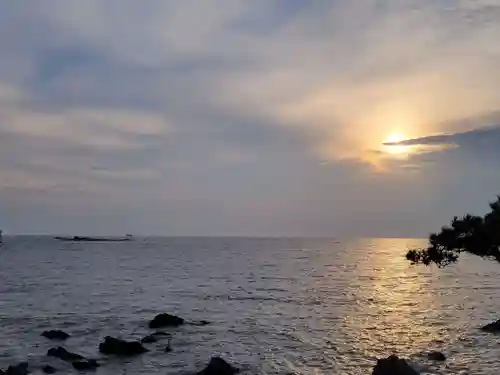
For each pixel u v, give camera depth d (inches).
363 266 5634.8
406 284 3695.9
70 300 2731.3
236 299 2851.9
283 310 2444.6
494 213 795.4
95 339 1715.1
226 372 1256.8
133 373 1311.5
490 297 2913.4
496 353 1518.2
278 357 1493.6
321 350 1587.1
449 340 1713.8
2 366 1347.2
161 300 2785.4
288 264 5964.6
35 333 1808.6
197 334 1815.9
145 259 6771.7
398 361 1117.1
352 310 2440.9
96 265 5541.3
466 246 812.6
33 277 4069.9
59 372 1309.1
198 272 4761.3
